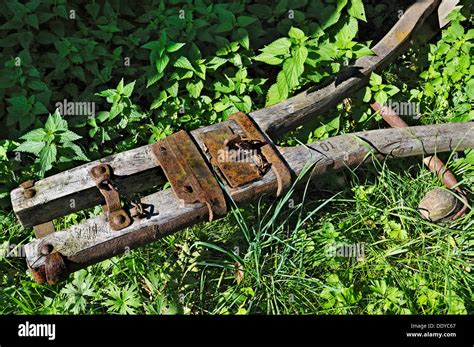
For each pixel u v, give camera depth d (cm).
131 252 239
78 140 256
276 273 233
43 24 266
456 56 282
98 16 273
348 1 274
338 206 257
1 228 246
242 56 268
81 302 229
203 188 222
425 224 246
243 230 234
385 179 258
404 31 270
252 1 284
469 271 238
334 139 241
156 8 275
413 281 234
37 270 211
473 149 257
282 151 235
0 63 258
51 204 220
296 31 258
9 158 252
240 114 242
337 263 238
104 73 259
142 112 259
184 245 246
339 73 257
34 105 249
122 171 226
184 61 258
